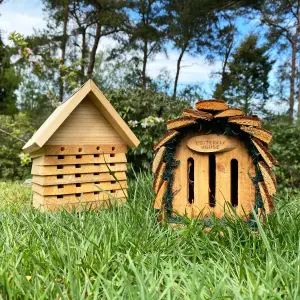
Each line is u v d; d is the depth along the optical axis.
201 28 3.06
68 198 0.56
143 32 3.35
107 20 3.11
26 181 1.05
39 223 0.44
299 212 0.54
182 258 0.32
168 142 0.47
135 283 0.28
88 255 0.32
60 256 0.31
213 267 0.30
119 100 1.25
